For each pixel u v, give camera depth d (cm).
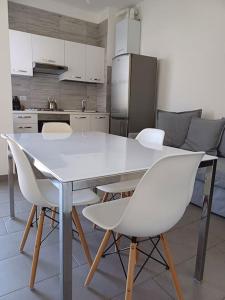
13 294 131
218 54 320
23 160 124
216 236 197
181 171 95
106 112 487
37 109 445
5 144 319
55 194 152
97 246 179
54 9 457
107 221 115
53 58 437
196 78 351
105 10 478
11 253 167
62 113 429
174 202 102
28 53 415
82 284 139
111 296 131
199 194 250
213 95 331
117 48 459
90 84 523
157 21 407
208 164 134
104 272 150
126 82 395
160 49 407
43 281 141
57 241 182
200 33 340
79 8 477
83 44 466
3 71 308
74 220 153
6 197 262
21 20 431
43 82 471
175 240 190
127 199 139
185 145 312
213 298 133
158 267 157
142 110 410
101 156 133
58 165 111
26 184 131
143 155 138
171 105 395
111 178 101
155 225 101
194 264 161
